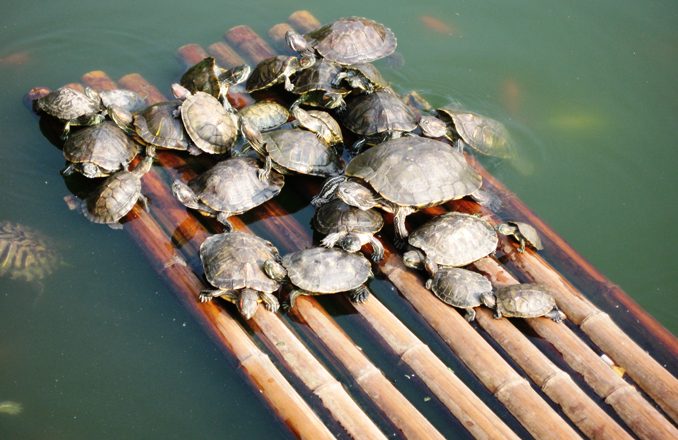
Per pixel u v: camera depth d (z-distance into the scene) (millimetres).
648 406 2861
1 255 2979
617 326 2975
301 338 2932
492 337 2939
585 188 3254
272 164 3092
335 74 3264
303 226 3092
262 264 2926
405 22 3605
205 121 3131
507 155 3262
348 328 2967
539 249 3094
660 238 3170
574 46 3553
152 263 3000
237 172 3053
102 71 3402
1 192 3102
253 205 3045
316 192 3131
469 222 3006
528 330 2951
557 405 2873
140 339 2943
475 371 2902
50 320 2955
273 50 3484
